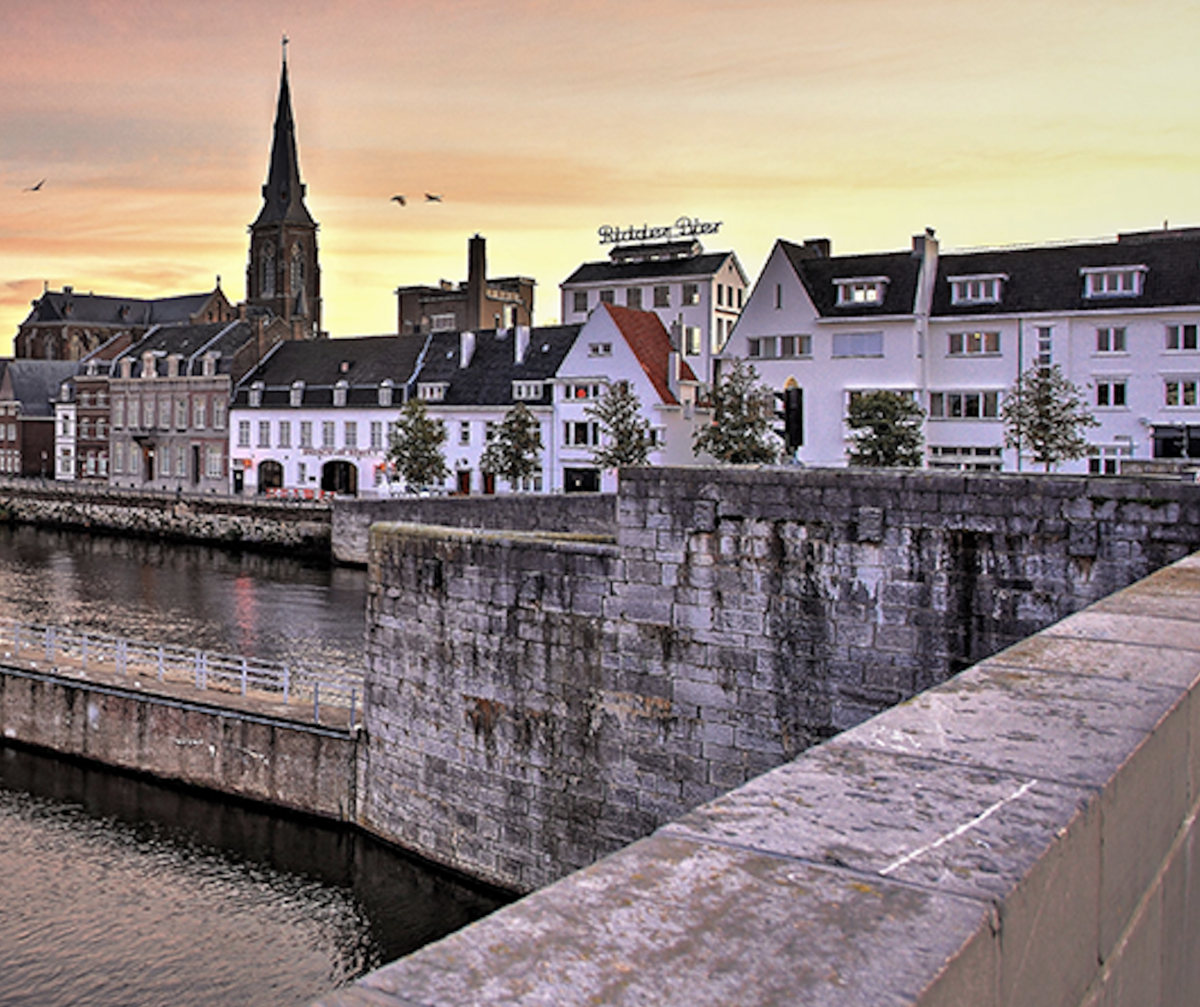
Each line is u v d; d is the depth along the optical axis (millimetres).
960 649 16344
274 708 24188
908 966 2361
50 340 157750
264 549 77000
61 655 31156
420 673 21156
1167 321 55094
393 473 81812
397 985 2291
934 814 3141
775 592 17406
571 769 19141
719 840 2963
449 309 114062
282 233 163625
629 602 18500
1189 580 8609
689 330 78750
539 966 2357
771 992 2268
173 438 97812
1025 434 54094
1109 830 3428
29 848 22047
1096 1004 3334
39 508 95625
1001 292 58938
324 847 22031
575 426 72875
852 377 61156
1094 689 4645
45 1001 16812
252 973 17688
